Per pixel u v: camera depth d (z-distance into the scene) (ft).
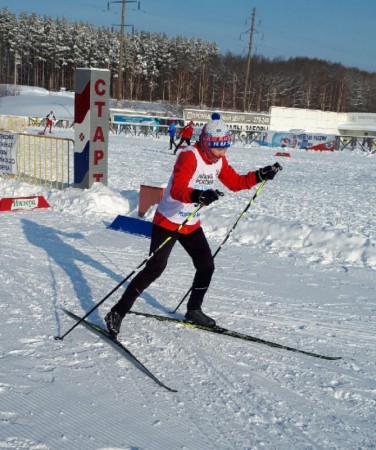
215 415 9.96
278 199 37.93
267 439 9.29
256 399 10.62
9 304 14.98
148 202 27.27
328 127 146.20
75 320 14.11
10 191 33.09
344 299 17.02
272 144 103.65
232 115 125.80
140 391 10.68
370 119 143.84
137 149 75.56
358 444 9.30
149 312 15.07
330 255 21.85
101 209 28.81
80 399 10.19
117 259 20.21
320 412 10.30
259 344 13.28
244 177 13.23
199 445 8.98
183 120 120.67
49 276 17.72
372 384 11.52
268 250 22.45
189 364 12.01
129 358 12.06
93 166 31.76
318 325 14.76
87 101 31.07
